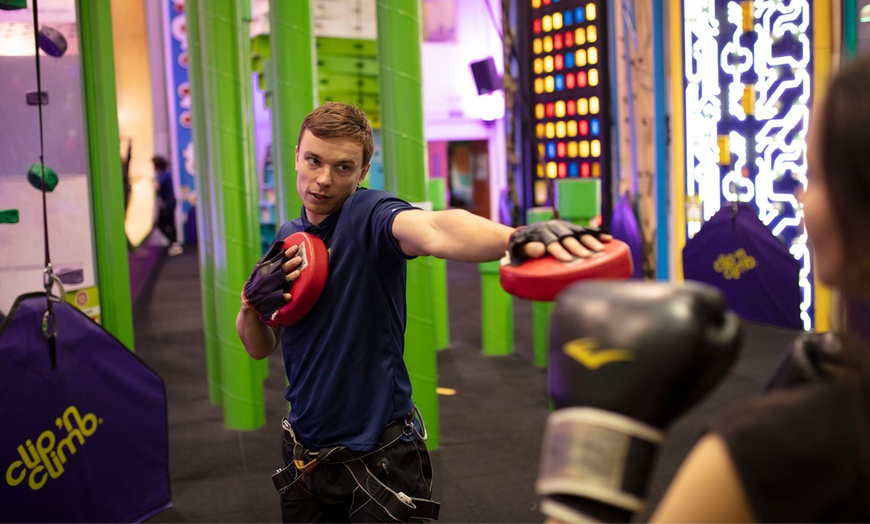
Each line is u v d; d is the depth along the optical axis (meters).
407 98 3.57
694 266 6.11
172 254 11.83
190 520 3.10
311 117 1.82
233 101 4.06
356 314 1.80
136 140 11.27
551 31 8.06
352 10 6.99
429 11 10.12
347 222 1.81
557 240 1.15
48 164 3.48
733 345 0.66
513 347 5.73
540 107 8.36
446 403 4.49
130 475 2.70
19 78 3.38
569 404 0.68
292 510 1.95
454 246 1.54
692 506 0.64
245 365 4.21
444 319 5.73
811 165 0.70
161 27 12.39
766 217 5.79
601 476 0.64
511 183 9.03
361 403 1.82
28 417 2.30
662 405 0.65
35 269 3.46
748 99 5.86
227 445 3.98
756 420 0.64
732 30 5.94
